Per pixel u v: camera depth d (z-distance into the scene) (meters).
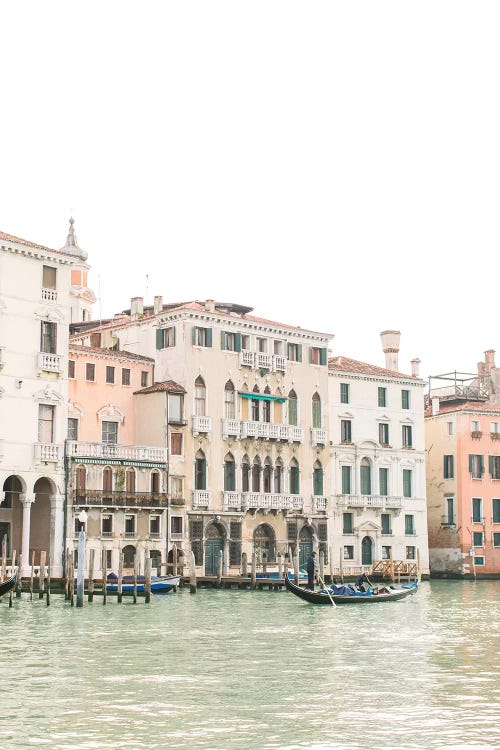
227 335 64.25
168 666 24.47
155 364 63.16
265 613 39.69
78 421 58.62
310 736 16.78
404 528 71.81
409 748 15.99
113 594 47.22
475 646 28.73
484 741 16.45
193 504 60.88
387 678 22.58
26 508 53.16
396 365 77.19
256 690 20.97
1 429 52.38
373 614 40.03
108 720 17.98
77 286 77.06
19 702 19.61
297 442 66.88
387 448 71.56
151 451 58.97
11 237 54.03
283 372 66.69
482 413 76.06
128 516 57.97
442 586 64.69
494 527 75.56
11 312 53.31
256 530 64.44
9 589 40.22
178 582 51.00
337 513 68.38
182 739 16.58
